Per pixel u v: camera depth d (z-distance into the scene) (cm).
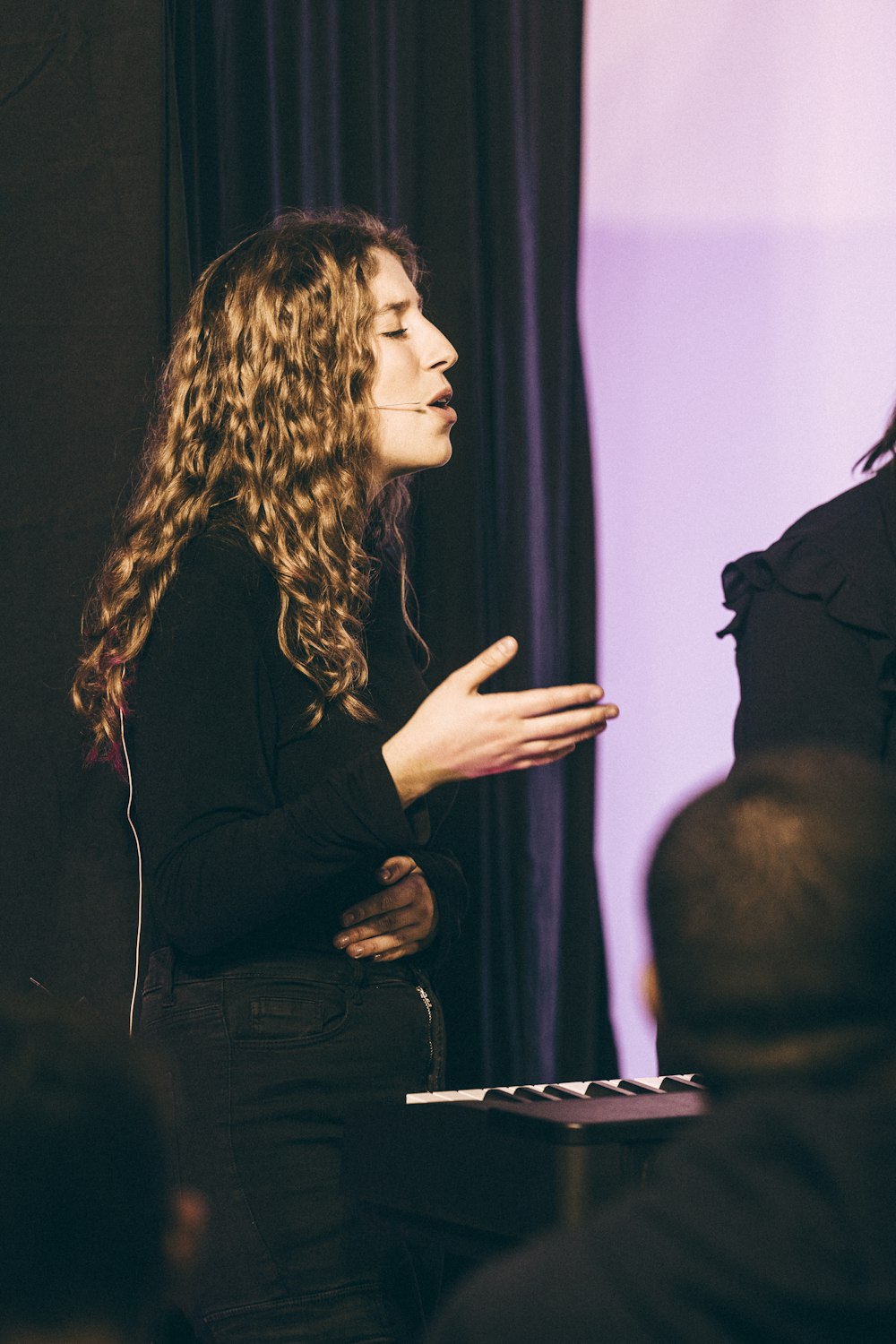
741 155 639
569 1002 591
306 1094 354
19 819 489
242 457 396
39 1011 167
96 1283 157
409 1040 371
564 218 593
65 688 493
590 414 634
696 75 636
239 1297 346
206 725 356
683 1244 170
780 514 645
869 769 200
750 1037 188
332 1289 349
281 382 400
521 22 588
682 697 641
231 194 543
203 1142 351
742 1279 164
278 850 337
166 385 465
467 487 571
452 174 574
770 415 644
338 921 370
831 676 384
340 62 564
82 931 489
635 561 638
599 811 634
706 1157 177
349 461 401
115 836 493
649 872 200
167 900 348
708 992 189
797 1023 186
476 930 564
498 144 583
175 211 512
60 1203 155
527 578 582
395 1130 314
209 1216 349
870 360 647
